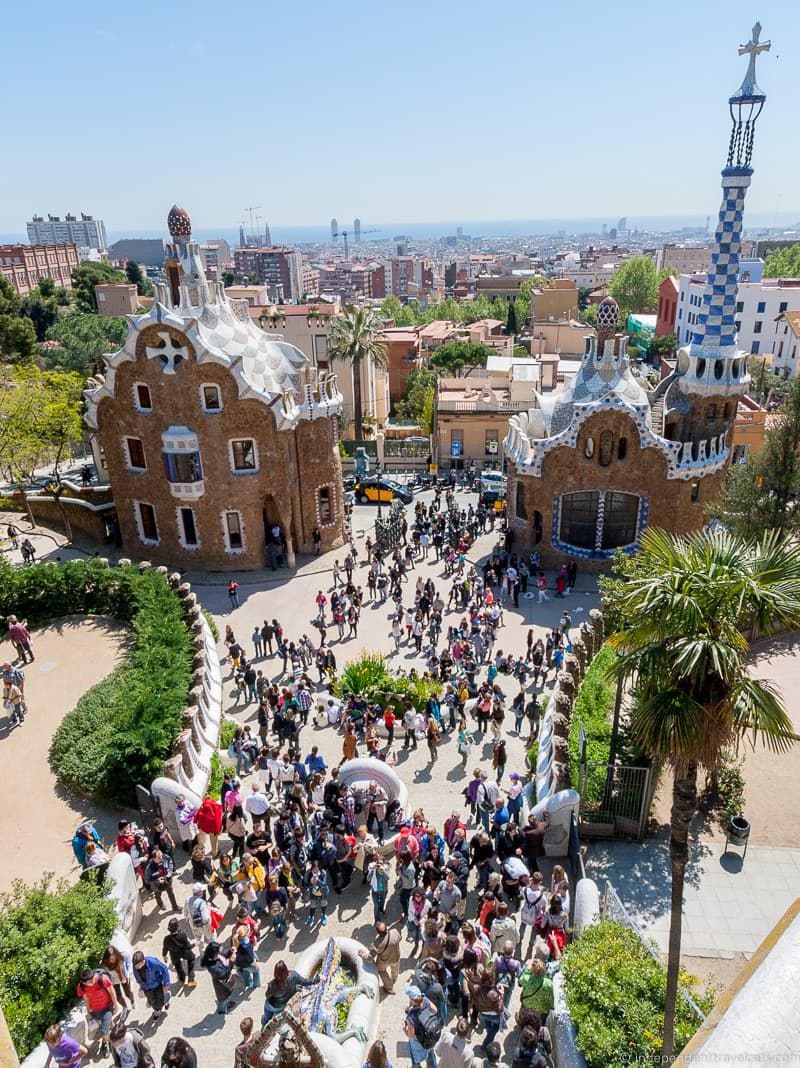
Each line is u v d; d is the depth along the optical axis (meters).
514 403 68.44
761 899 20.86
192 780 24.38
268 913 19.89
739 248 42.88
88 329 101.88
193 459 44.12
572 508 46.22
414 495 62.03
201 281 44.44
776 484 37.28
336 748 28.42
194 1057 14.16
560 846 22.44
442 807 24.80
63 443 54.28
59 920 16.84
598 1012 14.72
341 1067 14.03
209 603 42.59
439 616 36.12
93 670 31.69
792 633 36.50
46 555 48.56
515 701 29.55
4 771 25.78
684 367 47.12
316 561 48.28
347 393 84.75
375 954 17.39
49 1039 14.49
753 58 38.97
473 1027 16.39
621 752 23.77
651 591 13.45
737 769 24.66
